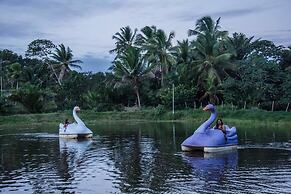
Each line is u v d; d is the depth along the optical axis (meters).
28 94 57.62
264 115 44.09
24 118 52.91
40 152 22.88
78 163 18.92
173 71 61.00
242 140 26.66
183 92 55.88
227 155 20.45
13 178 15.80
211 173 15.94
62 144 26.64
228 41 62.72
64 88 63.66
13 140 29.80
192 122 47.31
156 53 62.84
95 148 24.25
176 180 14.80
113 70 61.16
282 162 18.12
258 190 13.16
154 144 25.77
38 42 78.62
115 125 44.56
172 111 54.47
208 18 60.81
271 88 48.34
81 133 30.39
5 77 82.31
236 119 45.22
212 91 54.59
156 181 14.72
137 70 60.06
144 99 63.25
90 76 73.75
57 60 75.62
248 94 50.34
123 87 62.66
